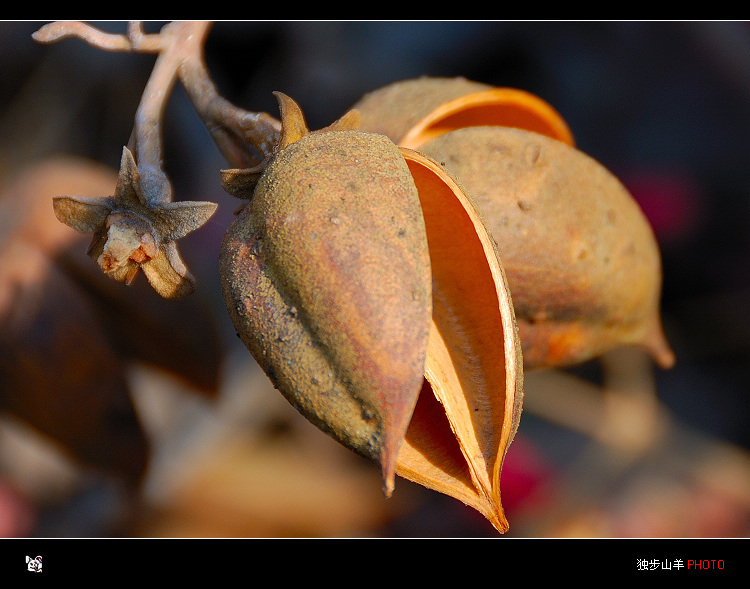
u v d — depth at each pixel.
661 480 0.38
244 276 0.24
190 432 0.41
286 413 0.42
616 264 0.26
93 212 0.25
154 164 0.25
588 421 0.40
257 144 0.25
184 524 0.39
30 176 0.30
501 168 0.26
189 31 0.26
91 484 0.38
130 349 0.30
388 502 0.41
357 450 0.24
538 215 0.26
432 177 0.24
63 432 0.29
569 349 0.27
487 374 0.24
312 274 0.24
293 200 0.24
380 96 0.27
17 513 0.38
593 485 0.38
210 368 0.30
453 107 0.26
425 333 0.23
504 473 0.39
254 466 0.42
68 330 0.29
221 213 0.43
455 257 0.24
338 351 0.23
